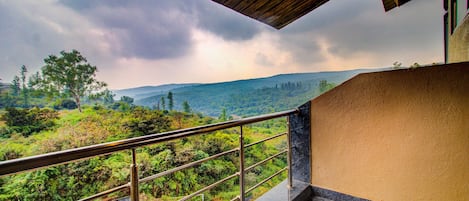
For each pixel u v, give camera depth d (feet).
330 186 7.03
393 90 5.82
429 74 5.36
